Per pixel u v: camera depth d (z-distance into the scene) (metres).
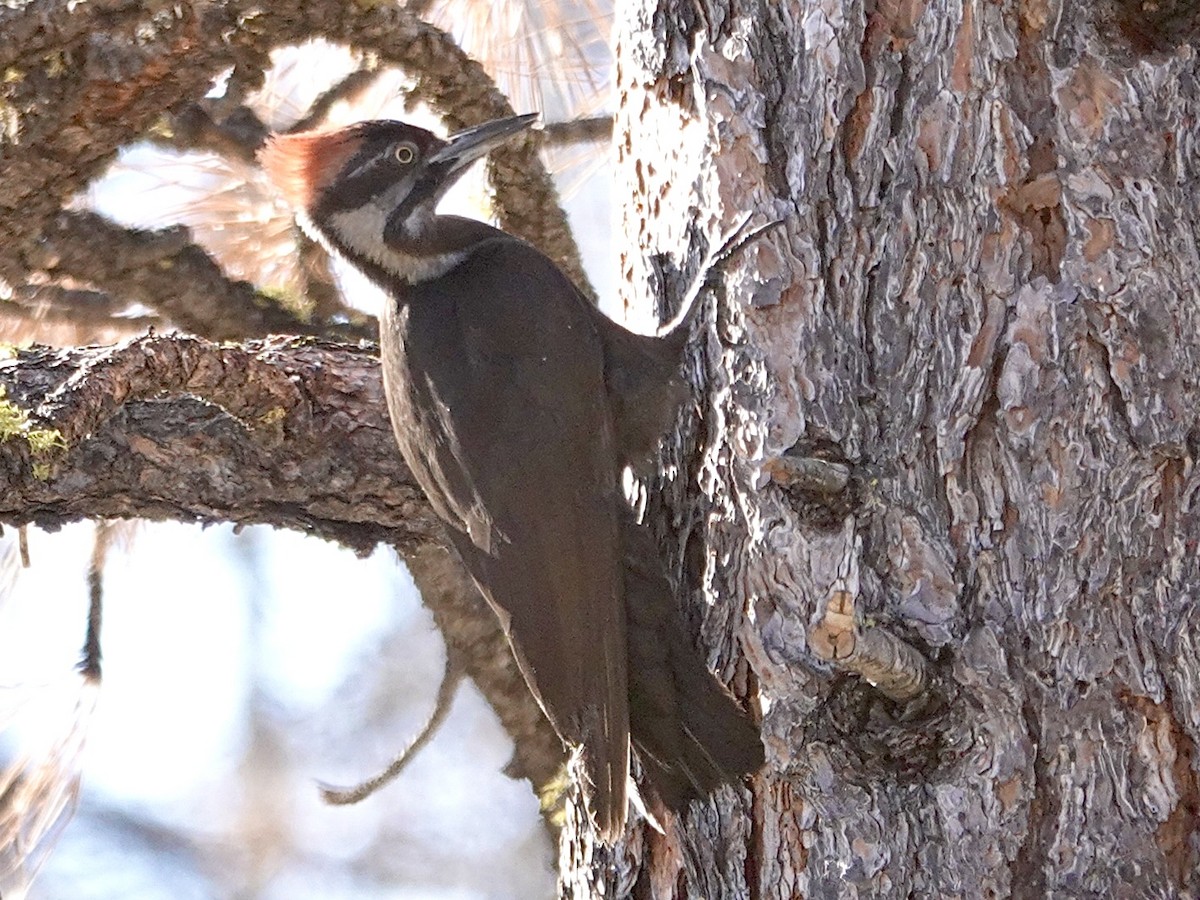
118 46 10.54
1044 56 8.04
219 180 12.17
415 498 9.74
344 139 9.62
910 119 8.16
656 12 8.97
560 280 9.25
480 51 11.98
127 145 11.18
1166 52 8.02
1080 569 7.69
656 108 9.12
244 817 17.50
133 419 9.13
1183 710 7.57
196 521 9.59
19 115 10.65
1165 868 7.48
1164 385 7.75
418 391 9.14
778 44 8.53
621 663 8.48
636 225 9.41
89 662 11.27
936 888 7.54
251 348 9.56
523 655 8.83
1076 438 7.76
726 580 8.29
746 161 8.48
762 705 7.95
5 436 7.98
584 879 8.82
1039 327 7.84
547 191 11.88
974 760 7.58
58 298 11.71
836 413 8.05
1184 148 7.99
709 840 8.14
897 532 7.82
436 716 10.85
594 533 8.75
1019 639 7.68
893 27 8.23
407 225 9.48
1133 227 7.84
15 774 11.20
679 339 8.70
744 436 8.23
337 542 10.05
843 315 8.16
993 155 8.01
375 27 11.04
